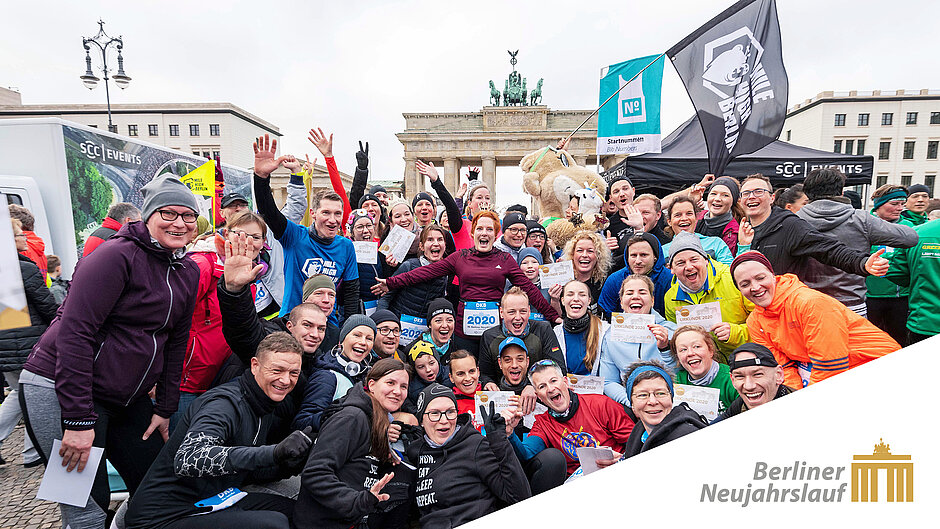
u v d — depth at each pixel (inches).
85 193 208.4
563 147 281.9
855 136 1727.4
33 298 148.6
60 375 91.5
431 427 117.2
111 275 93.8
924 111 1672.0
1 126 193.3
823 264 138.4
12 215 171.2
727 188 177.5
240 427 105.0
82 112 1872.5
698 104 183.9
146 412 110.3
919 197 216.8
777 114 167.3
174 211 99.1
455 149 1553.9
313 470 100.8
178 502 99.6
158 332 104.6
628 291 142.9
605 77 240.8
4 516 131.3
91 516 101.7
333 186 220.4
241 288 111.9
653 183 326.6
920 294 152.7
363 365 140.9
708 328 134.3
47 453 97.2
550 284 169.3
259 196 156.6
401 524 117.3
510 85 1750.7
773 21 167.5
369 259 189.2
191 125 1947.6
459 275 170.2
